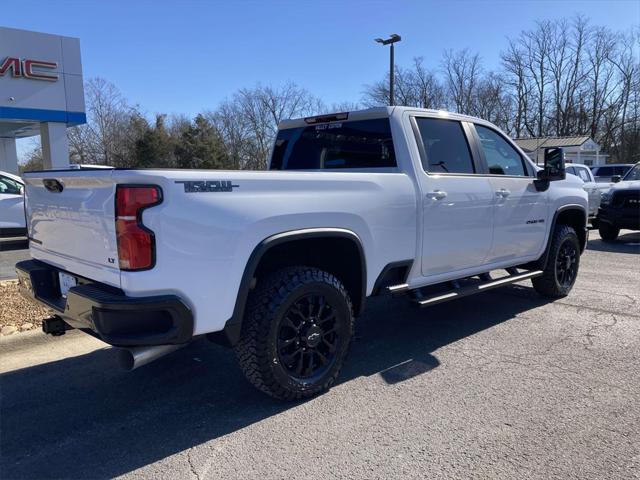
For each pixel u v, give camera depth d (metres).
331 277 3.51
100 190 2.80
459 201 4.43
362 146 4.48
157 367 4.18
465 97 57.56
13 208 10.58
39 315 5.19
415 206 4.05
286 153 5.29
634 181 12.02
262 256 3.25
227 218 2.92
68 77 18.19
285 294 3.22
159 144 52.47
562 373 3.93
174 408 3.44
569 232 6.03
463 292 4.58
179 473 2.70
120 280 2.72
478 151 4.85
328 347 3.58
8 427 3.21
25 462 2.82
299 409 3.39
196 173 2.84
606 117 55.38
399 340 4.76
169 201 2.71
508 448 2.89
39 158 52.03
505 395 3.56
